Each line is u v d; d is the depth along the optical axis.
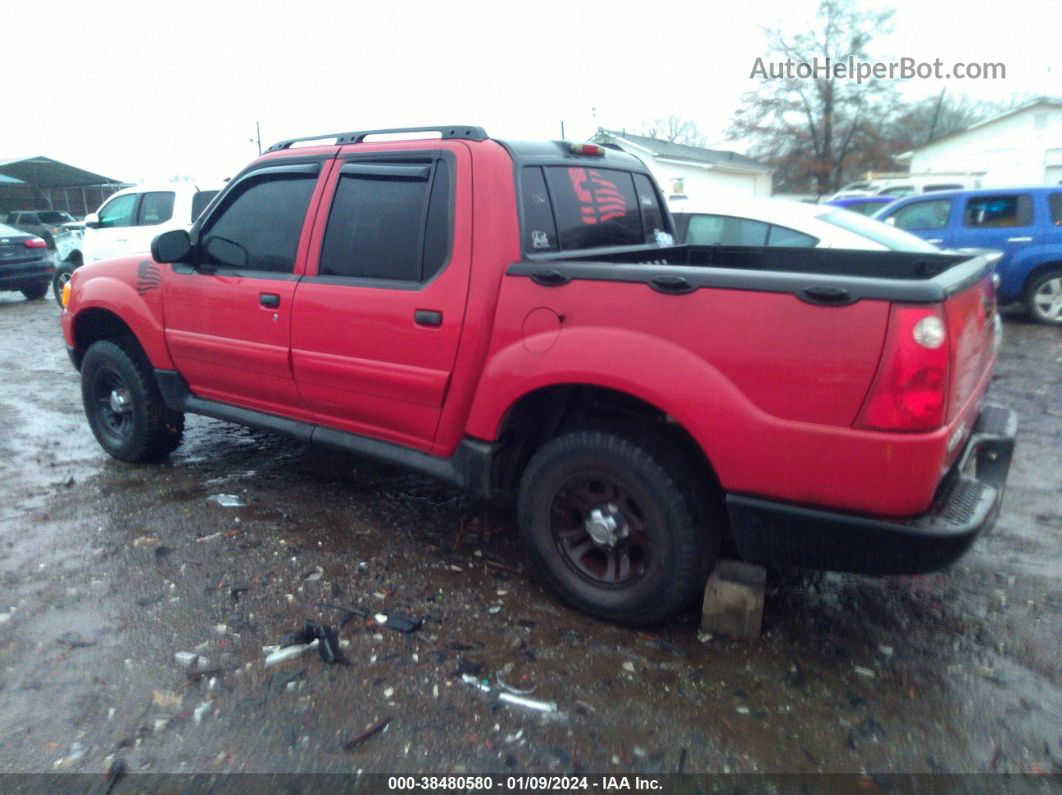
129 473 5.30
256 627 3.46
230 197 4.60
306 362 4.16
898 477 2.74
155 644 3.33
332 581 3.85
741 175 40.12
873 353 2.71
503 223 3.54
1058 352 8.92
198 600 3.67
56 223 28.67
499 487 3.75
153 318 4.91
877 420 2.73
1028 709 2.94
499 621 3.51
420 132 3.97
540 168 3.85
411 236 3.80
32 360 9.34
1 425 6.48
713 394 2.98
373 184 3.97
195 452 5.73
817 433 2.82
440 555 4.14
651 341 3.09
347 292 3.95
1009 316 11.23
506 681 3.10
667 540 3.21
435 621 3.51
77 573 3.91
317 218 4.16
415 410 3.83
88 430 6.34
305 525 4.48
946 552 2.79
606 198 4.36
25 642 3.34
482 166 3.61
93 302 5.20
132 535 4.33
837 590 3.79
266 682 3.08
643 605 3.32
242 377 4.56
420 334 3.70
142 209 11.95
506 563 4.06
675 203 8.23
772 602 3.68
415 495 4.93
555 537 3.55
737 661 3.23
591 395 3.47
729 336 2.94
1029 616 3.55
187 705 2.96
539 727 2.85
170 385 5.00
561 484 3.46
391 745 2.76
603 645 3.34
